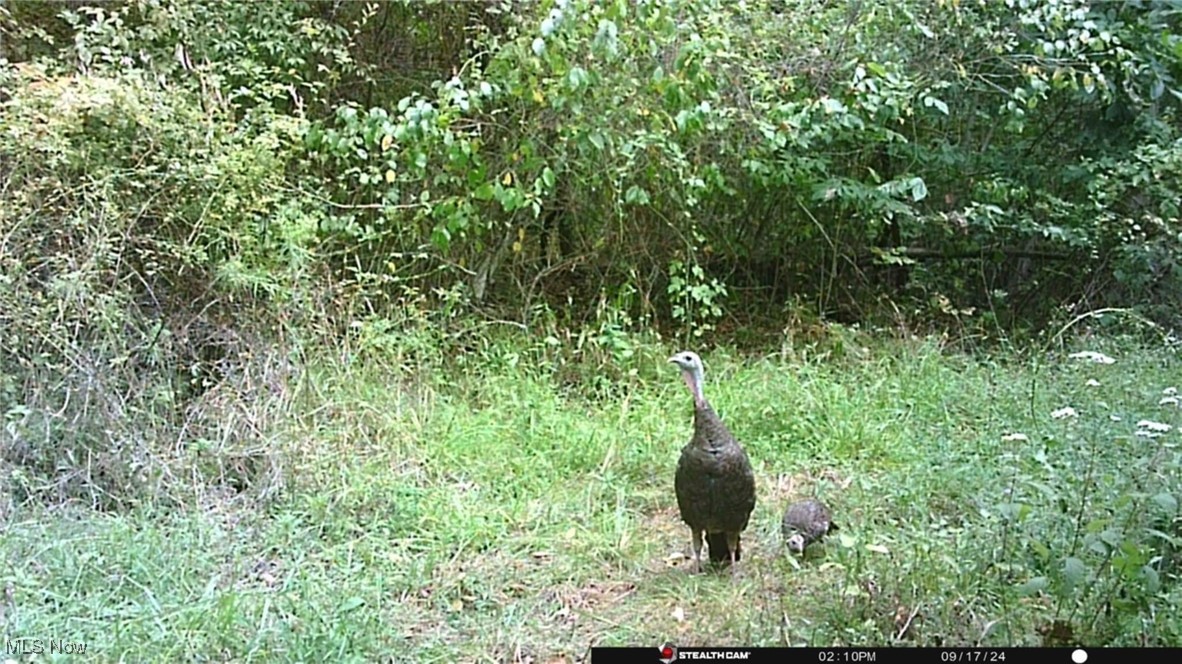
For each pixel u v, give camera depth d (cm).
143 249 835
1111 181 1070
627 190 986
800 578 691
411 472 792
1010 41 1028
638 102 927
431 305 984
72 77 845
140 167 827
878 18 999
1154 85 1047
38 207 798
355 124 895
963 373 965
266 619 645
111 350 790
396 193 930
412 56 1027
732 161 1030
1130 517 647
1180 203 1061
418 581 691
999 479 752
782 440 865
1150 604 610
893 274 1168
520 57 902
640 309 1036
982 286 1176
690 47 898
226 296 843
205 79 876
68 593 662
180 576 679
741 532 720
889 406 908
